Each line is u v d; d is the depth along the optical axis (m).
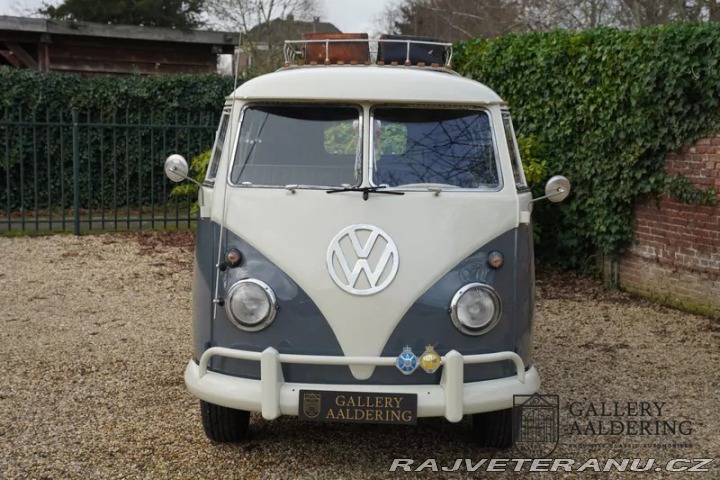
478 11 26.78
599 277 9.95
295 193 4.33
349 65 5.09
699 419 5.45
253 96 4.52
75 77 14.79
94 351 6.87
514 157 4.77
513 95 10.55
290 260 4.20
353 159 4.47
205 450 4.74
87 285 9.45
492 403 4.16
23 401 5.55
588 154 9.48
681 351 7.14
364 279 4.14
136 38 17.02
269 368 4.07
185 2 33.12
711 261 8.20
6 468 4.43
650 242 9.02
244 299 4.18
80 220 13.05
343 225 4.25
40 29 16.03
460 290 4.18
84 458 4.59
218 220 4.36
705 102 8.01
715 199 8.06
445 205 4.32
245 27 26.55
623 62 8.76
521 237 4.41
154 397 5.68
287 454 4.71
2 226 12.98
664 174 8.64
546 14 22.19
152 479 4.34
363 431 5.13
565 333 7.78
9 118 14.46
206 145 15.42
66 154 15.03
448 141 4.53
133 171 15.38
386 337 4.14
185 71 18.16
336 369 4.16
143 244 11.73
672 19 17.23
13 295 8.86
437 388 4.12
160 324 7.86
